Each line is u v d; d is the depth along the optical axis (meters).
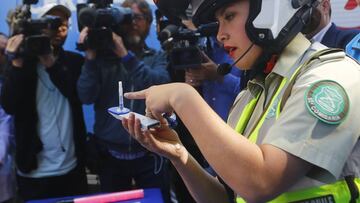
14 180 2.39
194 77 2.00
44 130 2.24
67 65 2.30
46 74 2.22
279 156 0.57
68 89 2.27
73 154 2.35
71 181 2.35
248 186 0.56
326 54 0.65
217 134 0.57
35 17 2.33
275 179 0.57
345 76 0.61
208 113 0.59
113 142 2.23
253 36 0.67
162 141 0.82
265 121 0.69
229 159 0.56
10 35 2.31
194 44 1.98
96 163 2.35
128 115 0.76
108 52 2.14
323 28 1.73
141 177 2.30
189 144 1.86
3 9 2.68
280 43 0.69
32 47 2.06
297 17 0.68
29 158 2.22
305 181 0.63
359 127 0.60
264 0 0.65
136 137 0.76
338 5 2.39
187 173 0.85
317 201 0.62
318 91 0.60
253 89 0.80
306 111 0.59
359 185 0.64
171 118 0.78
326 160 0.57
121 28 2.22
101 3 2.11
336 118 0.58
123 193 1.54
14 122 2.23
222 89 2.00
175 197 2.10
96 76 2.14
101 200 1.51
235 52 0.72
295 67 0.69
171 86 0.66
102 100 2.21
